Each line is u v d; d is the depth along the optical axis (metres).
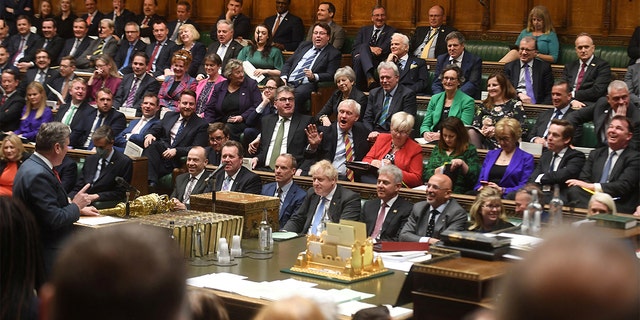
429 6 16.20
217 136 11.98
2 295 3.92
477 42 15.24
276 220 8.79
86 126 13.68
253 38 17.52
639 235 6.02
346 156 11.55
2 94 14.87
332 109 13.02
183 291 1.40
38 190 7.34
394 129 10.82
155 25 16.67
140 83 15.06
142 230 1.45
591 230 1.14
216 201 8.61
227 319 3.94
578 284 1.09
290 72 14.76
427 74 13.94
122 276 1.36
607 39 14.87
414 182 10.68
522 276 1.12
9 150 10.94
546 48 14.12
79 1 19.67
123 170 11.62
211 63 13.86
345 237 6.90
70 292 1.36
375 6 16.64
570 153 10.02
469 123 12.12
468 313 4.48
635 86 12.59
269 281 6.84
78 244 1.40
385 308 5.13
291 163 9.88
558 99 11.69
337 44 15.77
